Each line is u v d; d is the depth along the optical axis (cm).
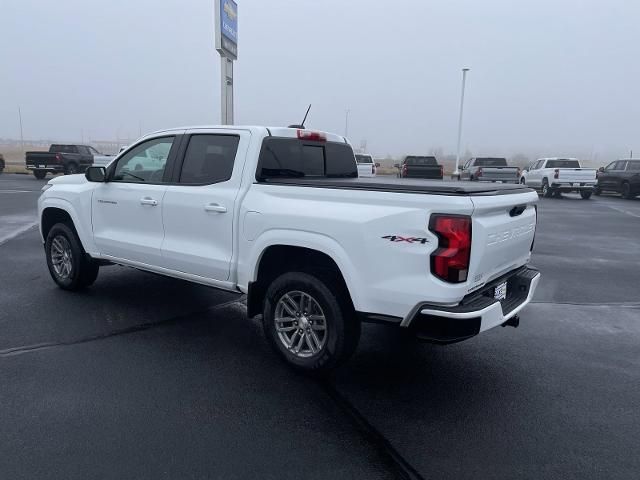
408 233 349
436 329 352
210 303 611
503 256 400
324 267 414
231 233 450
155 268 524
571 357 478
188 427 340
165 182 511
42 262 796
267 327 439
